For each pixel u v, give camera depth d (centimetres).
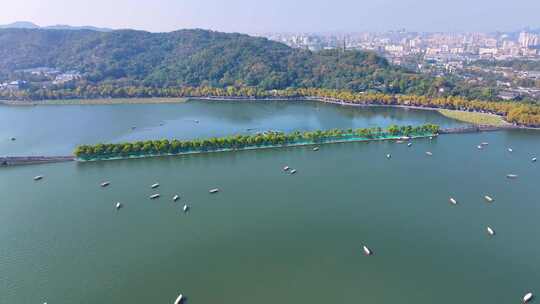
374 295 13438
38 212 18800
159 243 16362
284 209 19225
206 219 18275
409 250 15912
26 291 13600
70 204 19600
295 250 15900
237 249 15950
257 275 14388
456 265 14988
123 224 17812
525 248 16012
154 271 14612
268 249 15962
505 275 14400
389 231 17288
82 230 17300
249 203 19812
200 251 15825
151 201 19950
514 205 19662
